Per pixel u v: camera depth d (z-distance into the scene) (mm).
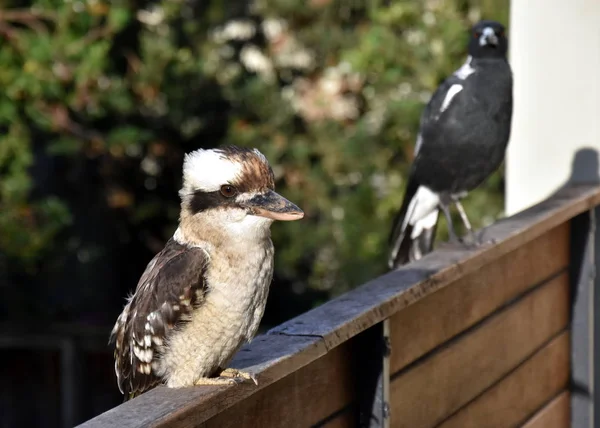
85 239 16781
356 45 15211
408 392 6016
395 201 14672
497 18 13742
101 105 14414
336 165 15062
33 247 13359
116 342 5660
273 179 5254
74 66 13227
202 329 5113
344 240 15008
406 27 14305
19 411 16719
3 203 13375
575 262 8594
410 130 14438
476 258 6570
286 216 5074
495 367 7223
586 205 8328
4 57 13133
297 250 15359
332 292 15656
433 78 14039
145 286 5309
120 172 16641
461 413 6734
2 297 16812
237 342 5195
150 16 15367
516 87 9281
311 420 5328
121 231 17031
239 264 5105
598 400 8859
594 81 8977
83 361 16609
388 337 5594
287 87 16078
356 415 5719
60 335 16516
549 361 8242
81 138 14312
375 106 14883
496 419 7273
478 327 6953
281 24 15867
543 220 7520
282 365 4848
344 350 5574
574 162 9094
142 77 14695
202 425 4617
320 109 15133
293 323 5246
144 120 16156
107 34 13547
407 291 5711
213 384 4656
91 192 16688
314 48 15672
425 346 6223
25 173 13984
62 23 13117
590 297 8555
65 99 13688
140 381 5305
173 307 5086
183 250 5207
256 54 16453
